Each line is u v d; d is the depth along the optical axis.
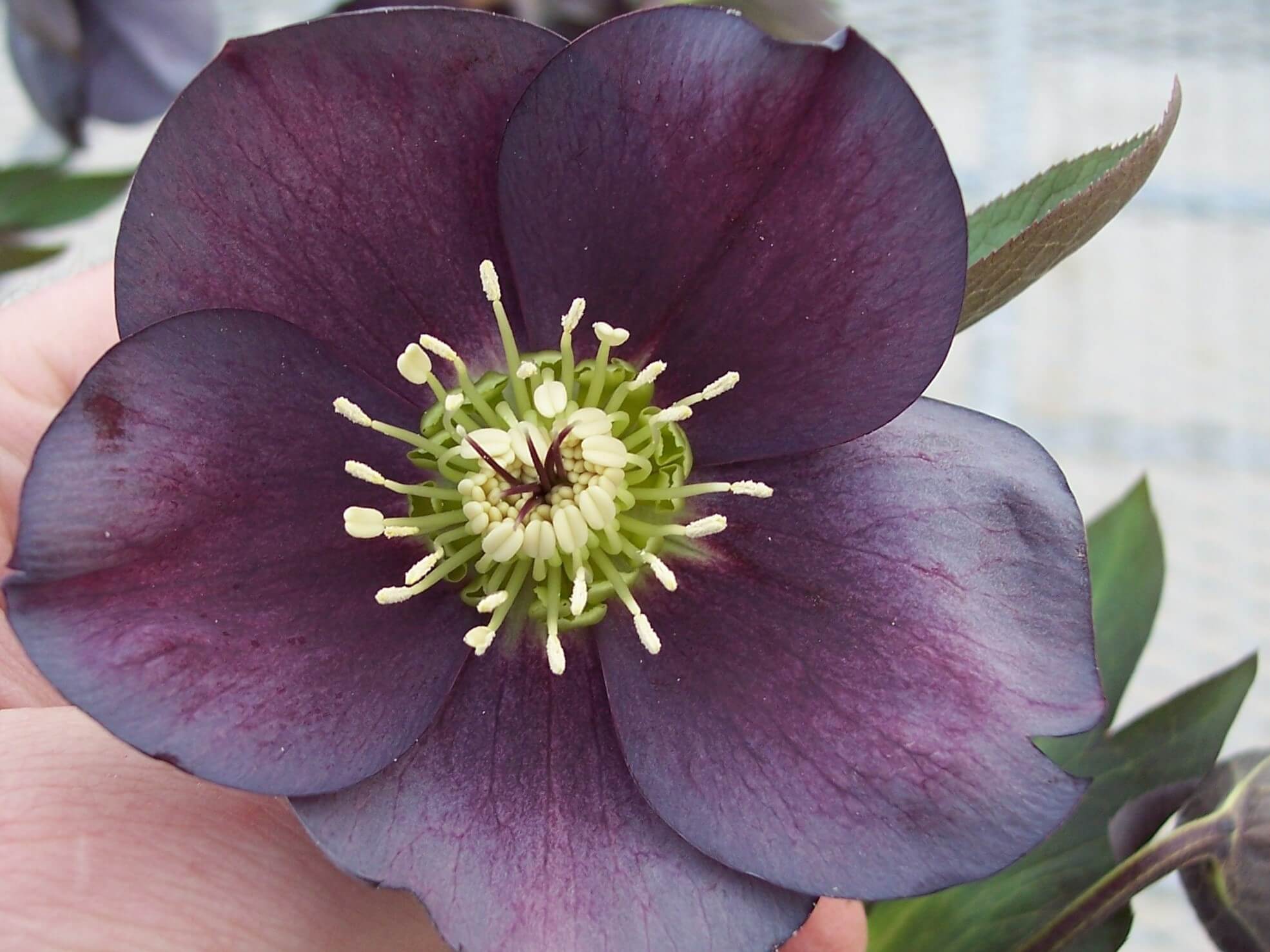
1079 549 0.13
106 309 0.19
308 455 0.14
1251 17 0.37
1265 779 0.15
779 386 0.14
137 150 0.33
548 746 0.14
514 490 0.14
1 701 0.15
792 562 0.14
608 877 0.13
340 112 0.13
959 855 0.13
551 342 0.15
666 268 0.14
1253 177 0.34
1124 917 0.15
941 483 0.14
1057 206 0.13
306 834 0.14
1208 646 0.28
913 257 0.13
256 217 0.13
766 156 0.13
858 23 0.36
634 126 0.13
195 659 0.13
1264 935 0.15
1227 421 0.31
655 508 0.15
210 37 0.24
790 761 0.13
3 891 0.13
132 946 0.13
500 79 0.13
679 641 0.14
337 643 0.14
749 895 0.13
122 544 0.13
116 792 0.13
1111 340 0.33
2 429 0.18
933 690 0.13
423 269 0.14
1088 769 0.16
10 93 0.34
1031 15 0.36
